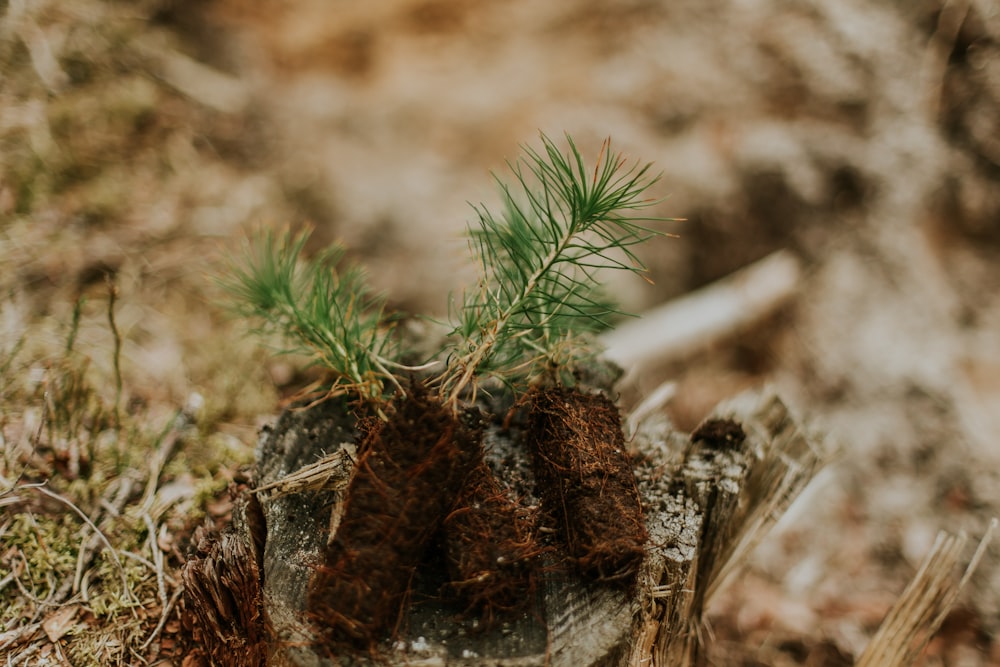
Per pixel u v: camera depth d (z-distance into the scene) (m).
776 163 1.03
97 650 0.49
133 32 0.94
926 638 0.56
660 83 1.12
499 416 0.50
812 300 0.98
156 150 0.86
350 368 0.47
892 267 0.97
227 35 1.04
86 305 0.67
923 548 0.77
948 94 1.02
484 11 1.20
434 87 1.11
